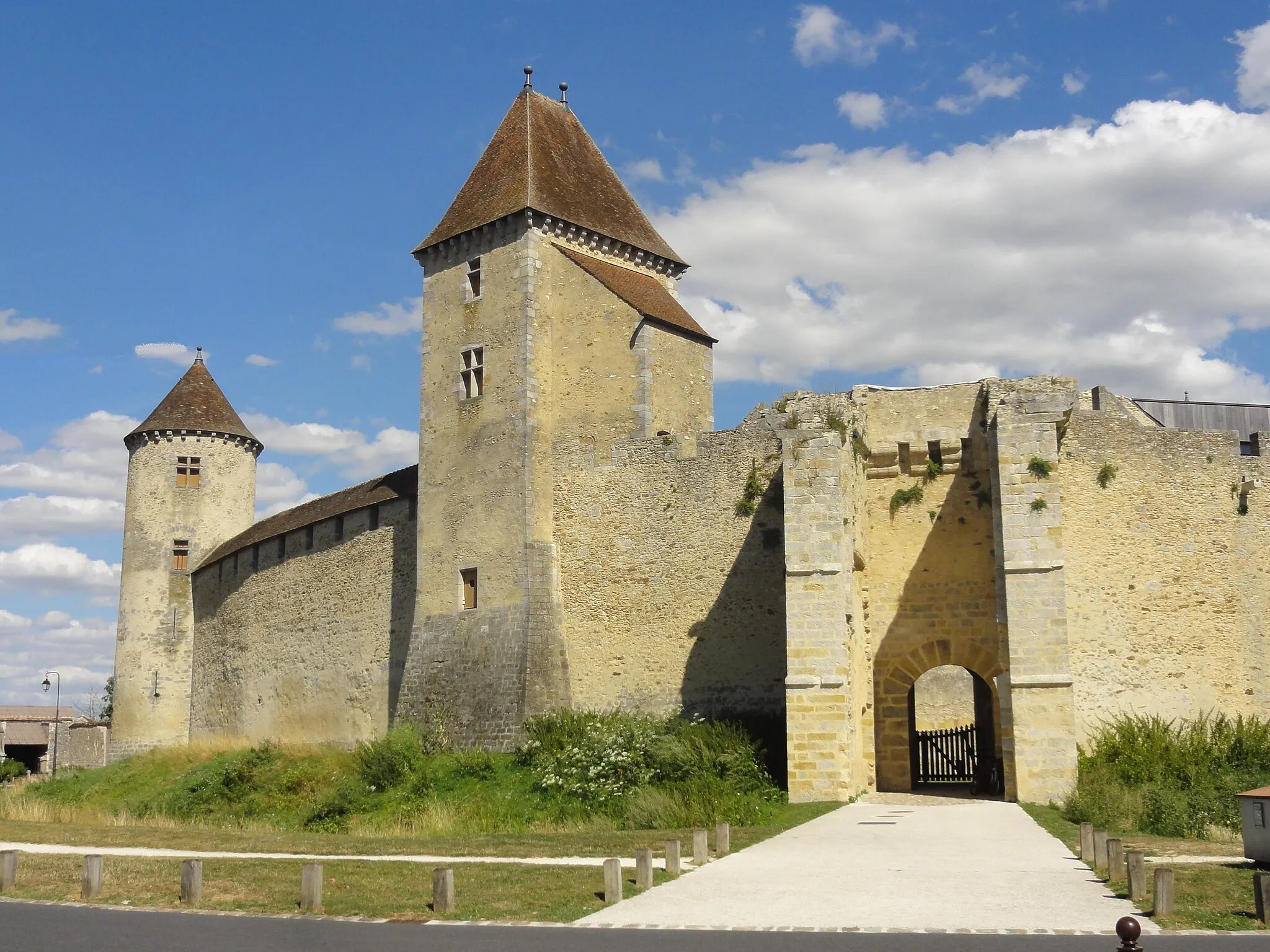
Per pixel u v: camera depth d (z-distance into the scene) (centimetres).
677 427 3025
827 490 2203
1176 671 2434
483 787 2477
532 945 1058
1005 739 2144
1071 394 2231
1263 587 2473
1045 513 2136
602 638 2819
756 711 2581
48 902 1345
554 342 3044
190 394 4762
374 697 3331
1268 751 2195
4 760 5469
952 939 1035
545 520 2922
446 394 3122
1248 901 1162
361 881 1403
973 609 2484
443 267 3206
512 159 3216
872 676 2506
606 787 2269
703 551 2722
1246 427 3725
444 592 3017
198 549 4603
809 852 1516
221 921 1219
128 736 4488
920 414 2573
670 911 1173
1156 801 1811
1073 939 1030
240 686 4078
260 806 2716
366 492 3559
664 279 3388
